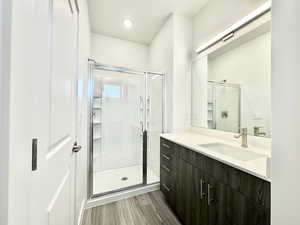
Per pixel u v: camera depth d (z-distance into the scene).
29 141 0.42
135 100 2.62
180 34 2.12
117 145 2.64
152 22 2.30
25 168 0.40
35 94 0.46
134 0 1.83
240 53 1.49
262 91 1.30
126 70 2.29
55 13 0.64
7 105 0.32
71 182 1.01
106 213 1.59
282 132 0.53
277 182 0.54
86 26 1.77
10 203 0.33
